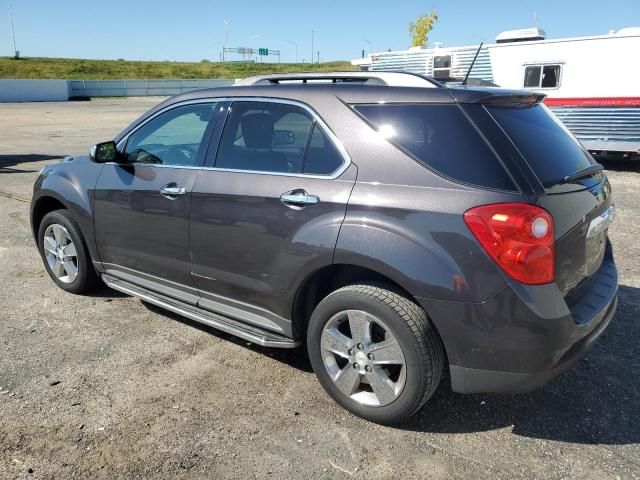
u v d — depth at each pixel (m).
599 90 11.91
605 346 3.87
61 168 4.69
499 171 2.62
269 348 3.88
